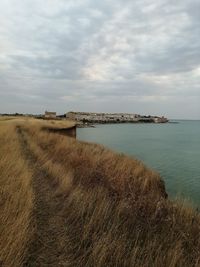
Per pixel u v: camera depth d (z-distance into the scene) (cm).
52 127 3628
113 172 993
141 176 1095
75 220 529
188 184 1773
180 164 2666
